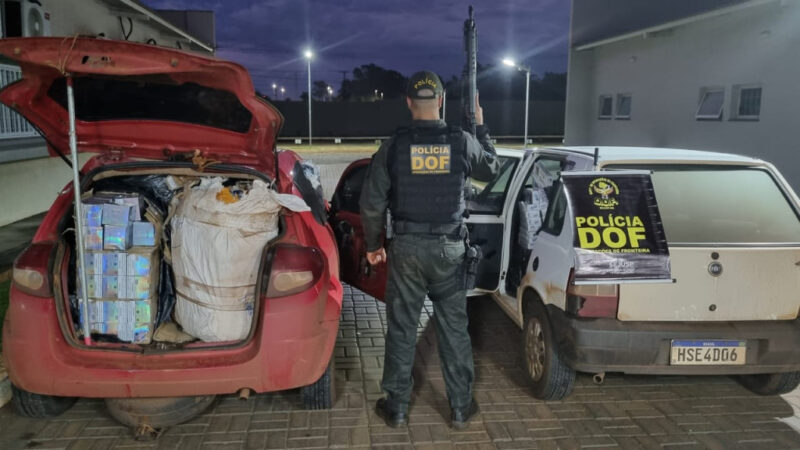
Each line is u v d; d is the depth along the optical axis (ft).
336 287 12.02
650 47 47.37
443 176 11.02
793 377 12.46
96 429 11.55
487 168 11.94
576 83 57.88
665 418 12.25
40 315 10.18
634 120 50.08
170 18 83.51
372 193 11.25
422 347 15.96
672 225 11.94
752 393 13.38
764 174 12.53
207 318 10.62
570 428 11.82
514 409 12.57
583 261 11.07
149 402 11.00
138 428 11.07
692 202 12.25
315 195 14.20
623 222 11.30
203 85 10.28
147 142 11.94
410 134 11.09
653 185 12.39
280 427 11.73
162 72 9.63
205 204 10.85
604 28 53.36
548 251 12.37
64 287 10.54
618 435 11.59
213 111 11.12
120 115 11.39
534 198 13.73
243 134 11.53
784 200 12.28
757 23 36.14
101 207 10.75
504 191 15.96
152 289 10.85
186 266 10.72
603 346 11.00
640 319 11.22
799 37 33.12
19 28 29.86
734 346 11.17
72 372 10.13
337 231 16.62
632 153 13.17
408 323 11.58
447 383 11.80
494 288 15.11
